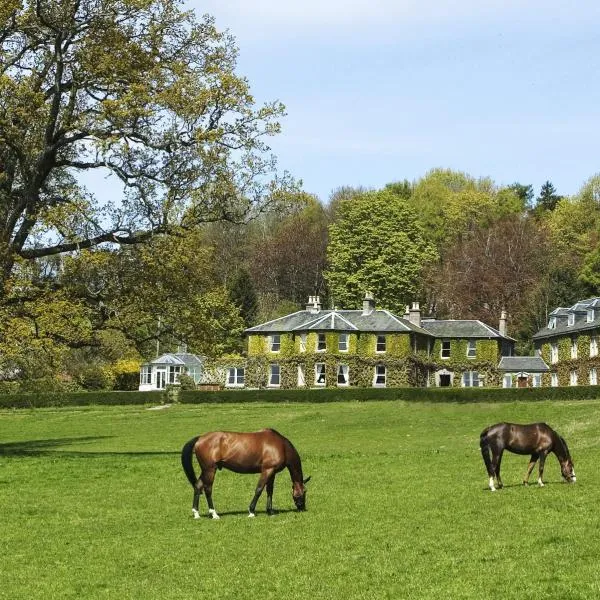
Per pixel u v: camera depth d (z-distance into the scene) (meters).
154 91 37.59
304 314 104.00
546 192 148.38
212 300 38.69
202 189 37.16
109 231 37.53
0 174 36.06
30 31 36.62
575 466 29.89
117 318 37.97
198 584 16.75
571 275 113.06
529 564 17.05
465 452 37.41
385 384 99.88
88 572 17.88
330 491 26.50
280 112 38.06
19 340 35.34
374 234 116.19
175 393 84.62
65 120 36.56
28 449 48.66
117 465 34.19
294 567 17.62
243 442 22.58
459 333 105.06
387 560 17.83
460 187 151.00
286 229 132.38
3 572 18.03
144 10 37.69
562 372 98.62
